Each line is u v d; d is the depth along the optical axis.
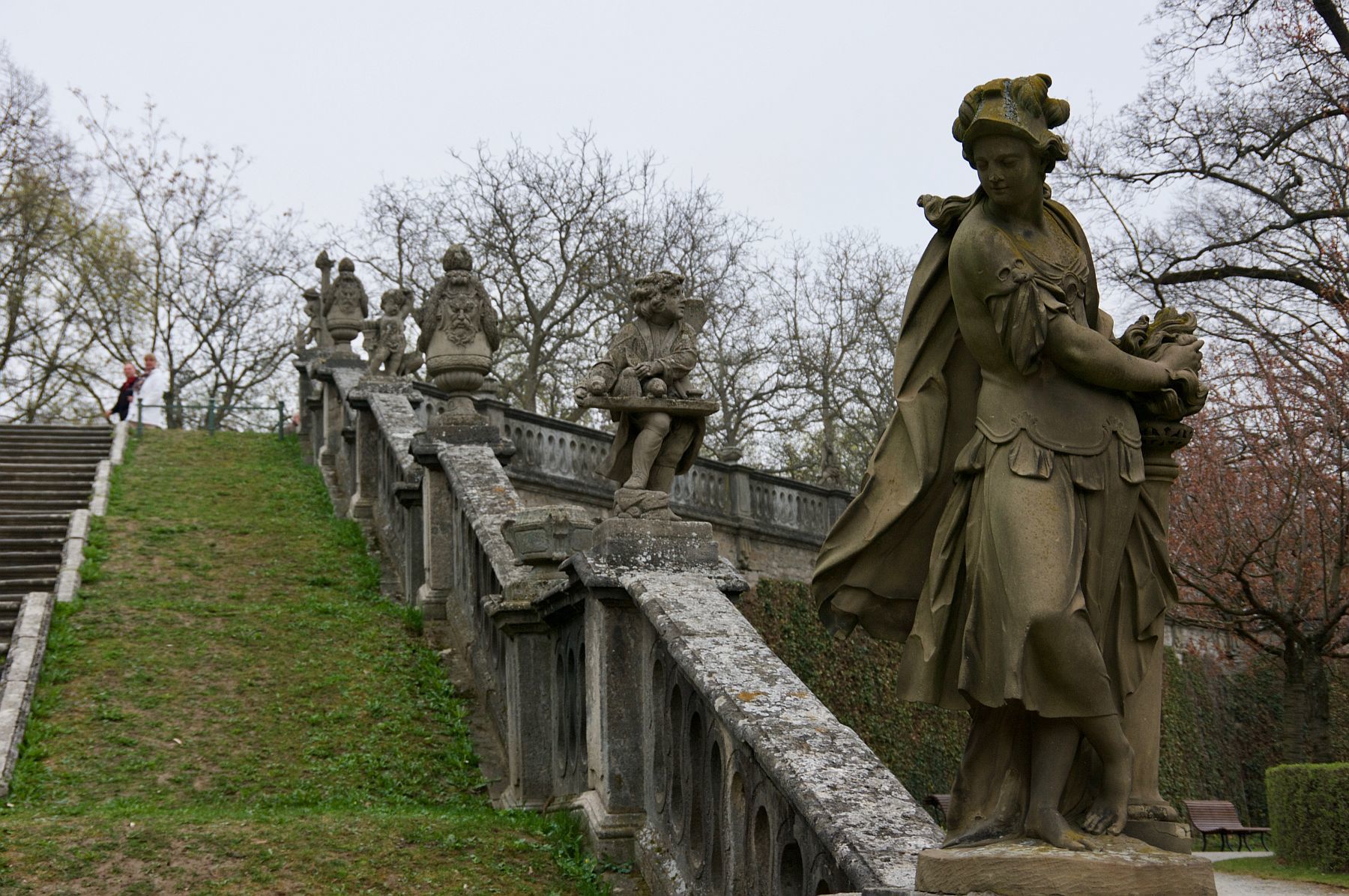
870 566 3.71
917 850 3.76
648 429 6.73
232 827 6.22
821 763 4.31
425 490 11.30
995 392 3.38
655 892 5.71
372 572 13.30
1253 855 17.27
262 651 10.49
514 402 33.81
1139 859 3.00
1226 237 22.88
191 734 8.77
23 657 9.86
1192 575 17.20
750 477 24.89
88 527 14.77
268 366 39.09
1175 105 22.44
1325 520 16.89
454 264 11.23
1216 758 29.25
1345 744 27.48
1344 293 19.16
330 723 9.05
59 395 38.28
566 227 33.31
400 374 16.52
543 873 6.00
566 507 7.64
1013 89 3.29
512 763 7.58
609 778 6.17
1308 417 16.98
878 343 38.56
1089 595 3.26
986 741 3.43
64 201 36.41
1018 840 3.25
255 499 17.22
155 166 38.06
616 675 6.22
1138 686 3.37
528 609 7.42
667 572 6.26
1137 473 3.33
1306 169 22.25
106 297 38.06
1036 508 3.21
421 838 6.23
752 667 5.15
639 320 6.96
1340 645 17.44
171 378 38.53
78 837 5.96
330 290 20.92
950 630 3.44
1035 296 3.26
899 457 3.70
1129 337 3.52
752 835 4.76
